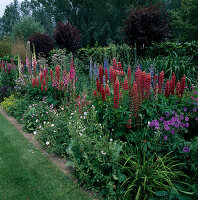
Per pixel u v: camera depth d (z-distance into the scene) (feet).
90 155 10.48
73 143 11.12
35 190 9.61
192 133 11.62
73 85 18.29
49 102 19.71
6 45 53.21
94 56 28.48
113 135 11.93
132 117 11.02
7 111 22.38
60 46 54.13
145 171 9.25
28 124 17.03
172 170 9.81
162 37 28.17
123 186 9.29
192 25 63.62
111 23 116.78
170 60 20.52
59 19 140.87
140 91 11.34
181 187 8.64
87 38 113.70
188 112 11.66
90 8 131.75
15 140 14.89
